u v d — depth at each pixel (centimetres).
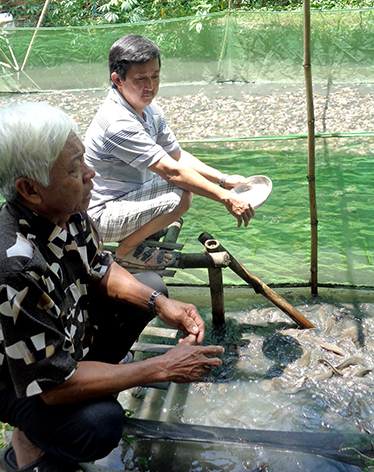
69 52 792
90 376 148
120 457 193
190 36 773
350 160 484
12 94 816
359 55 733
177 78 802
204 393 230
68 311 159
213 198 244
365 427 206
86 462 164
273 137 562
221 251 249
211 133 601
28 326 136
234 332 271
